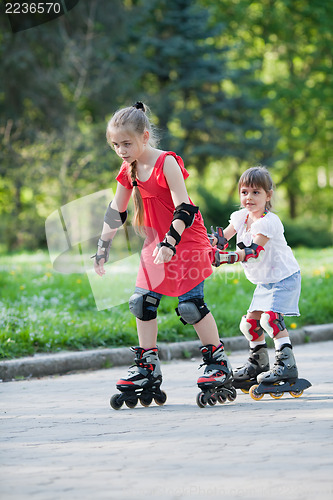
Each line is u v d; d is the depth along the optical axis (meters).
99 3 57.78
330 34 74.56
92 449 8.73
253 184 11.81
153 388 11.56
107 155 55.25
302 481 7.18
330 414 10.45
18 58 53.31
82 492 7.04
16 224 54.78
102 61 57.91
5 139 54.62
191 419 10.37
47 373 15.45
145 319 11.46
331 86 76.75
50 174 54.25
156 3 60.12
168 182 11.00
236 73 65.12
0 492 7.09
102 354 16.38
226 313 20.36
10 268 30.12
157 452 8.46
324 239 62.47
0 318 18.06
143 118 11.01
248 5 76.38
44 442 9.19
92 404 11.96
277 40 78.88
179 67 62.56
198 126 65.00
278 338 11.99
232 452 8.34
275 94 76.69
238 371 12.45
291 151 82.62
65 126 55.59
